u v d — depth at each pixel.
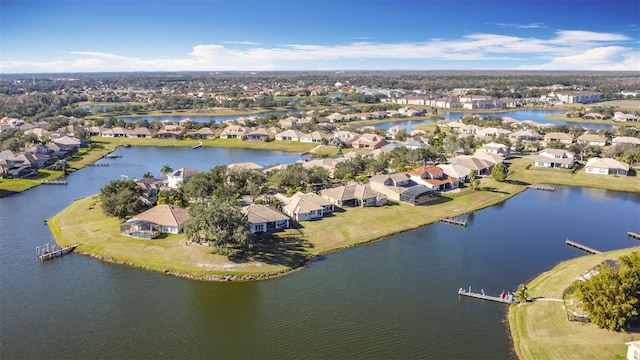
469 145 196.62
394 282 75.50
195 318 64.69
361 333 60.97
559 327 59.62
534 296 68.81
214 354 56.78
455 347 57.91
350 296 70.75
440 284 74.81
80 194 130.50
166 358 56.00
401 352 56.97
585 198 128.25
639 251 85.88
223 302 69.06
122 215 96.88
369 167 144.62
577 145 184.50
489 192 131.12
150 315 65.38
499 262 83.62
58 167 161.00
